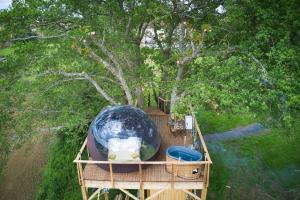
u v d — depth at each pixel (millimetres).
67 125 17859
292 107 13656
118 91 19312
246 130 28125
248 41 15531
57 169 22375
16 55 18016
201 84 14742
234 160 24109
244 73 14008
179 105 15070
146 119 13586
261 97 13164
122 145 12258
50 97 19688
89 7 18500
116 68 19828
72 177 21719
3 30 16891
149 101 21422
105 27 18219
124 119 13117
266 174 22484
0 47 18656
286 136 14641
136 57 20547
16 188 23953
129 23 19344
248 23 16078
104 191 15344
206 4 19188
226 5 16328
